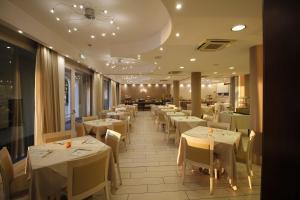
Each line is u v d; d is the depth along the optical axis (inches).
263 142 35.4
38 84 159.8
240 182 118.6
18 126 159.9
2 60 145.3
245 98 401.7
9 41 134.0
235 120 255.8
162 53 192.2
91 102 349.4
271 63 33.9
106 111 322.7
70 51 209.2
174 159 158.2
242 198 100.3
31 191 72.8
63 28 160.9
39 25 146.7
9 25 118.1
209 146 103.2
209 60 227.1
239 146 125.2
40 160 80.0
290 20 30.5
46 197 74.6
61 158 82.7
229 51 178.1
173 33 118.0
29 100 168.9
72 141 111.3
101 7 123.2
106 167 83.7
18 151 158.9
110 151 94.5
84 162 72.2
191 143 109.3
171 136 246.7
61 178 77.1
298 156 29.2
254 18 94.5
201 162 106.5
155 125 344.2
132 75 430.0
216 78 509.7
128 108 383.9
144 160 155.9
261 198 36.0
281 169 31.9
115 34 176.1
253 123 156.2
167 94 786.2
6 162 83.0
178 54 195.2
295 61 29.6
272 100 33.6
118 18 139.6
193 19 96.0
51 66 179.3
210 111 383.2
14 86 155.9
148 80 593.9
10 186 80.7
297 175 29.3
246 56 200.5
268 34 34.5
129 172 131.5
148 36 181.3
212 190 103.5
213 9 85.3
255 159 150.3
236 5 81.2
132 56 209.0
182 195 102.6
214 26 105.7
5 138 154.7
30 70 168.2
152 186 112.0
